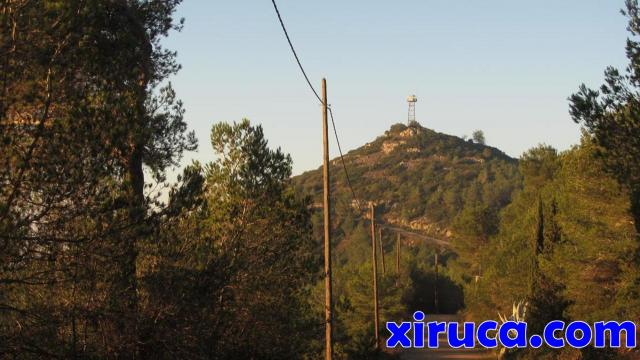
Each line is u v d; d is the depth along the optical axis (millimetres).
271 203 17641
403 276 86312
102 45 11703
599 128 16734
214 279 13453
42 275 10430
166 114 13938
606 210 29594
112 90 11141
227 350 15117
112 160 10641
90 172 10078
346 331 39688
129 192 11008
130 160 12633
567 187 31562
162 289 12492
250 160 17656
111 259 10773
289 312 17516
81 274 10531
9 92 9609
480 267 81000
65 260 10414
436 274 96062
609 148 16766
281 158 18219
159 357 12820
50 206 9891
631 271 28469
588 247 30219
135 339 12188
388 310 63875
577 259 31625
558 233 37656
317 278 18672
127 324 12125
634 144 16500
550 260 36438
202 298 12961
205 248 13875
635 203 17250
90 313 11062
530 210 49875
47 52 10086
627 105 16688
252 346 16328
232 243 16594
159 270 12734
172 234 12758
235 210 16969
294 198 18281
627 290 28375
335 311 24203
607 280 31641
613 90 16703
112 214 10570
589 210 30594
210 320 13758
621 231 29641
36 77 9875
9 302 10633
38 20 9820
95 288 11141
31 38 9797
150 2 14523
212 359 14164
